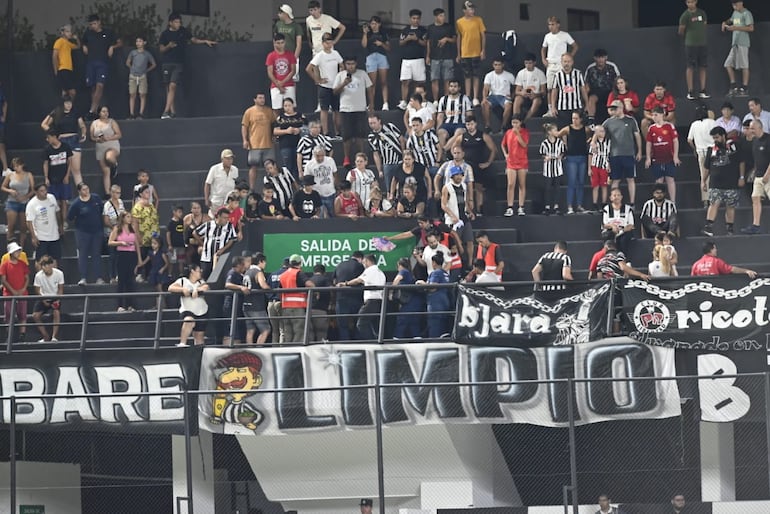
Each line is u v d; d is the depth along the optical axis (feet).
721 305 228.22
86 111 337.52
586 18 386.93
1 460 244.01
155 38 355.36
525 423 238.89
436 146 285.23
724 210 287.28
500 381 227.81
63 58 329.93
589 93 305.94
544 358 231.30
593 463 243.81
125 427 234.17
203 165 316.81
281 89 313.53
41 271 267.59
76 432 249.34
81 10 354.13
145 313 269.64
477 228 282.56
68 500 246.88
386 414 232.94
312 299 238.48
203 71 338.95
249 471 252.62
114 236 274.57
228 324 249.55
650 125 292.20
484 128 309.42
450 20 363.35
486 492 240.94
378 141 282.15
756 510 222.69
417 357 233.35
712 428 238.27
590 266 257.96
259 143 296.71
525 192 294.87
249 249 268.41
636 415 228.63
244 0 363.76
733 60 318.24
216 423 233.55
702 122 290.15
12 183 294.05
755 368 228.43
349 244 267.39
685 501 236.84
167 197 310.86
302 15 367.45
